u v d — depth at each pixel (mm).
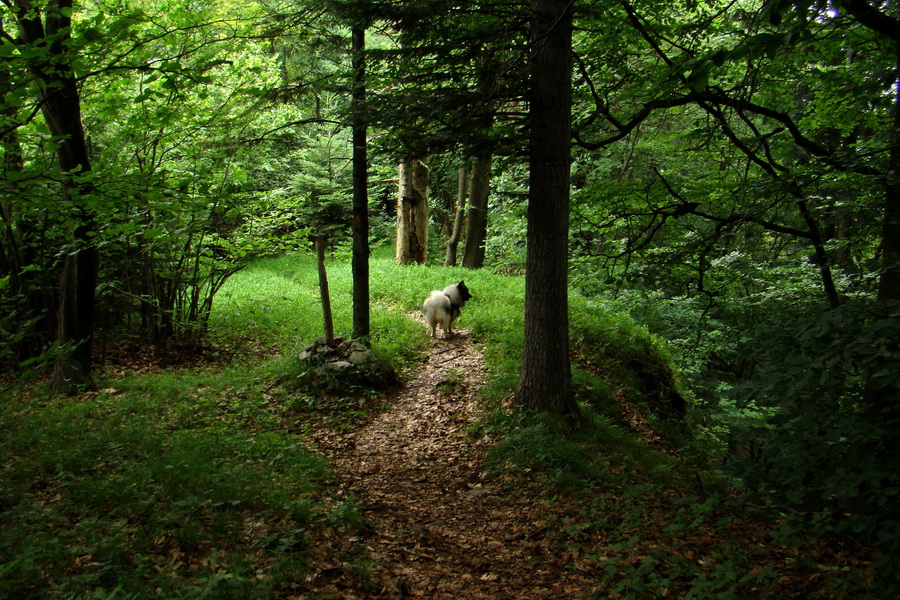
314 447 7703
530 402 8266
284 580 4164
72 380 8953
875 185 6469
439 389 9938
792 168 7566
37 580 3805
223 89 12070
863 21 5098
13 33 10188
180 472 5875
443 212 30781
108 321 11664
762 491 5680
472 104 6906
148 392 9023
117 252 11008
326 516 5461
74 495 5320
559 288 8055
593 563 4859
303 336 12336
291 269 22375
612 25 8312
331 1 7465
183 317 11781
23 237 9508
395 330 12453
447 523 5828
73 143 8039
